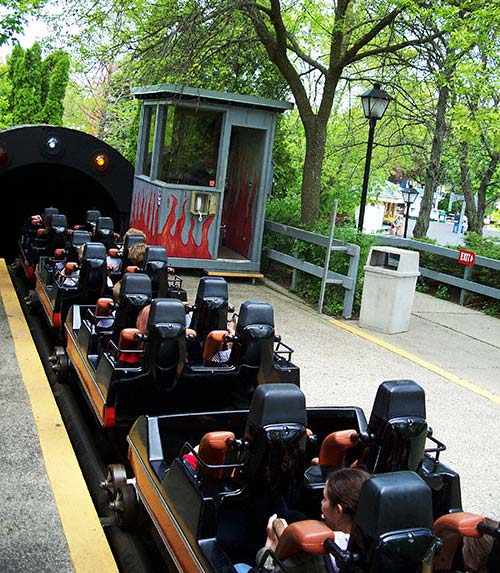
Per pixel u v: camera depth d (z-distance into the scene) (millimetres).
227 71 15008
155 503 3928
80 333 6109
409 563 2512
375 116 11719
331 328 9867
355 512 2697
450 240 31219
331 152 19125
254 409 3391
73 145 12172
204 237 12055
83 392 5992
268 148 12203
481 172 21719
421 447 3723
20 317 8688
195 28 11562
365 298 10156
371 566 2496
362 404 6996
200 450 3695
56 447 5246
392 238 14242
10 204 13688
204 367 5301
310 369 7934
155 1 13156
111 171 12523
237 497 3422
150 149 12812
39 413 5816
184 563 3479
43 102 22078
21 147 11805
